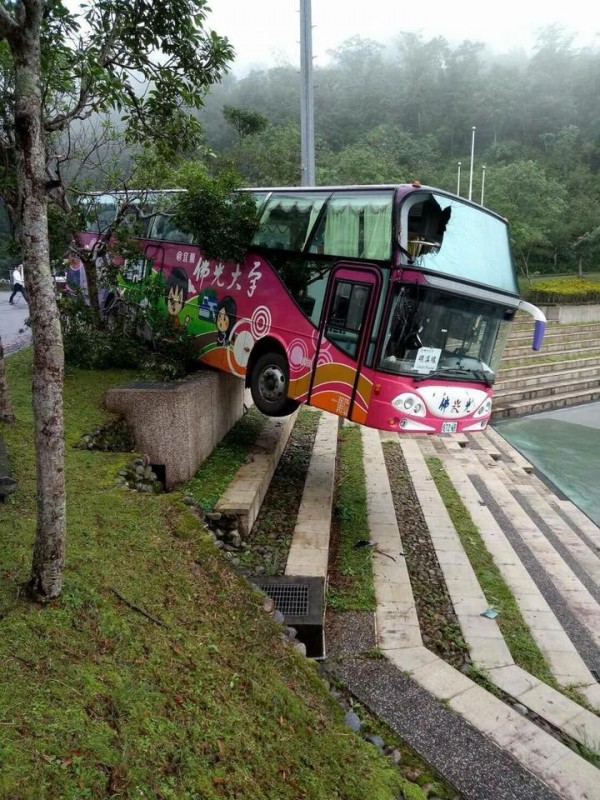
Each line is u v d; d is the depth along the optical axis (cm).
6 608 368
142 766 295
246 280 911
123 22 653
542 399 2205
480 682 547
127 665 360
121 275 1111
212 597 473
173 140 838
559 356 2619
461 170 4884
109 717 316
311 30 1448
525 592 749
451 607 686
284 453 1115
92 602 398
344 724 418
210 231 881
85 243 1218
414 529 901
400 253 708
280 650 449
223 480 821
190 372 966
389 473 1167
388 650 574
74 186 1005
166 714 337
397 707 496
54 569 379
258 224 892
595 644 665
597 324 3228
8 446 643
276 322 860
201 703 358
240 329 920
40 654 341
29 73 321
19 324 1622
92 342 986
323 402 793
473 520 979
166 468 792
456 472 1253
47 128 581
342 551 789
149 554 492
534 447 1747
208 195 872
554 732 492
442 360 763
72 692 321
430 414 754
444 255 760
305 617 553
